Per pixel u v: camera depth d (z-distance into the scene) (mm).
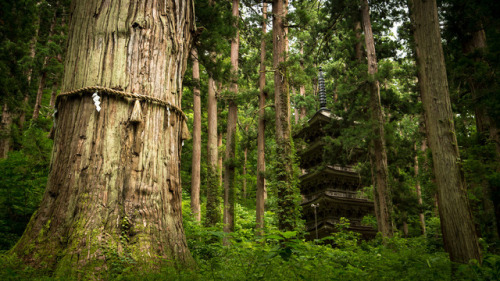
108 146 5891
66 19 25797
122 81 6316
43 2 22547
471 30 10797
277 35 17516
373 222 25656
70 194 5578
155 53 6793
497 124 7531
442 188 6441
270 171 16672
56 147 6090
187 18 7848
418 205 22719
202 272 5344
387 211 17250
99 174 5711
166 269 4973
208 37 13195
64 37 22188
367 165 23656
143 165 6055
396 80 31844
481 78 9516
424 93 7078
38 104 21000
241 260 5531
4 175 9789
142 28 6730
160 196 6125
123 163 5902
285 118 16000
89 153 5816
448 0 10789
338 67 25953
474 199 10594
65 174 5746
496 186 7859
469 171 8328
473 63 9742
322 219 28391
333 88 37125
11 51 13117
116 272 4930
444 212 6340
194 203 20531
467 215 6148
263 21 22812
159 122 6504
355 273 5309
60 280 4492
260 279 4504
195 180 21062
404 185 23391
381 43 23125
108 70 6336
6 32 12742
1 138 16969
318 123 28703
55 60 22484
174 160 6672
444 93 6809
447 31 11367
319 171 27219
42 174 11219
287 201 14406
